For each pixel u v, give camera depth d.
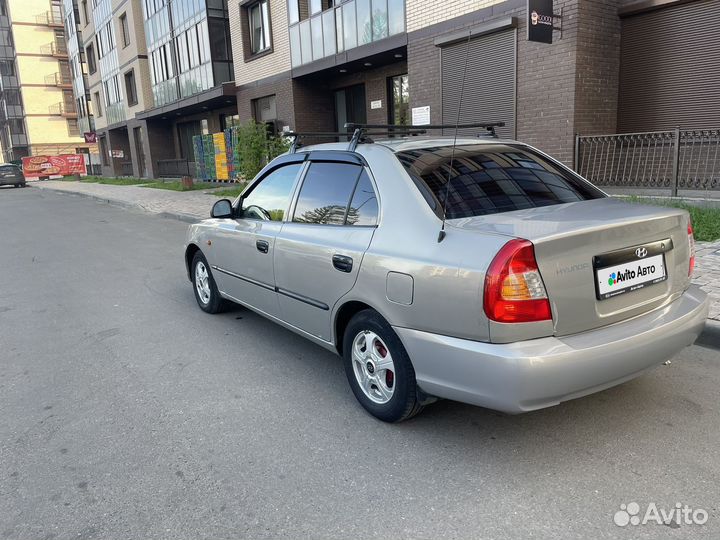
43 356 4.71
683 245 3.13
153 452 3.09
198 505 2.60
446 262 2.69
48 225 14.80
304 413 3.48
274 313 4.32
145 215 15.87
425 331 2.81
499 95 10.83
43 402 3.79
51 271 8.50
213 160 22.88
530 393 2.48
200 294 5.80
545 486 2.63
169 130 30.61
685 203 8.05
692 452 2.85
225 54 21.67
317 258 3.55
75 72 45.72
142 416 3.53
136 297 6.61
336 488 2.69
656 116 9.72
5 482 2.85
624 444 2.95
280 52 17.64
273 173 4.49
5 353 4.83
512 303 2.48
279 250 3.99
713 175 8.88
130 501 2.66
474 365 2.59
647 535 2.28
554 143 9.95
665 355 2.85
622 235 2.75
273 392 3.81
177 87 25.38
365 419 3.37
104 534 2.43
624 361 2.65
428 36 12.09
